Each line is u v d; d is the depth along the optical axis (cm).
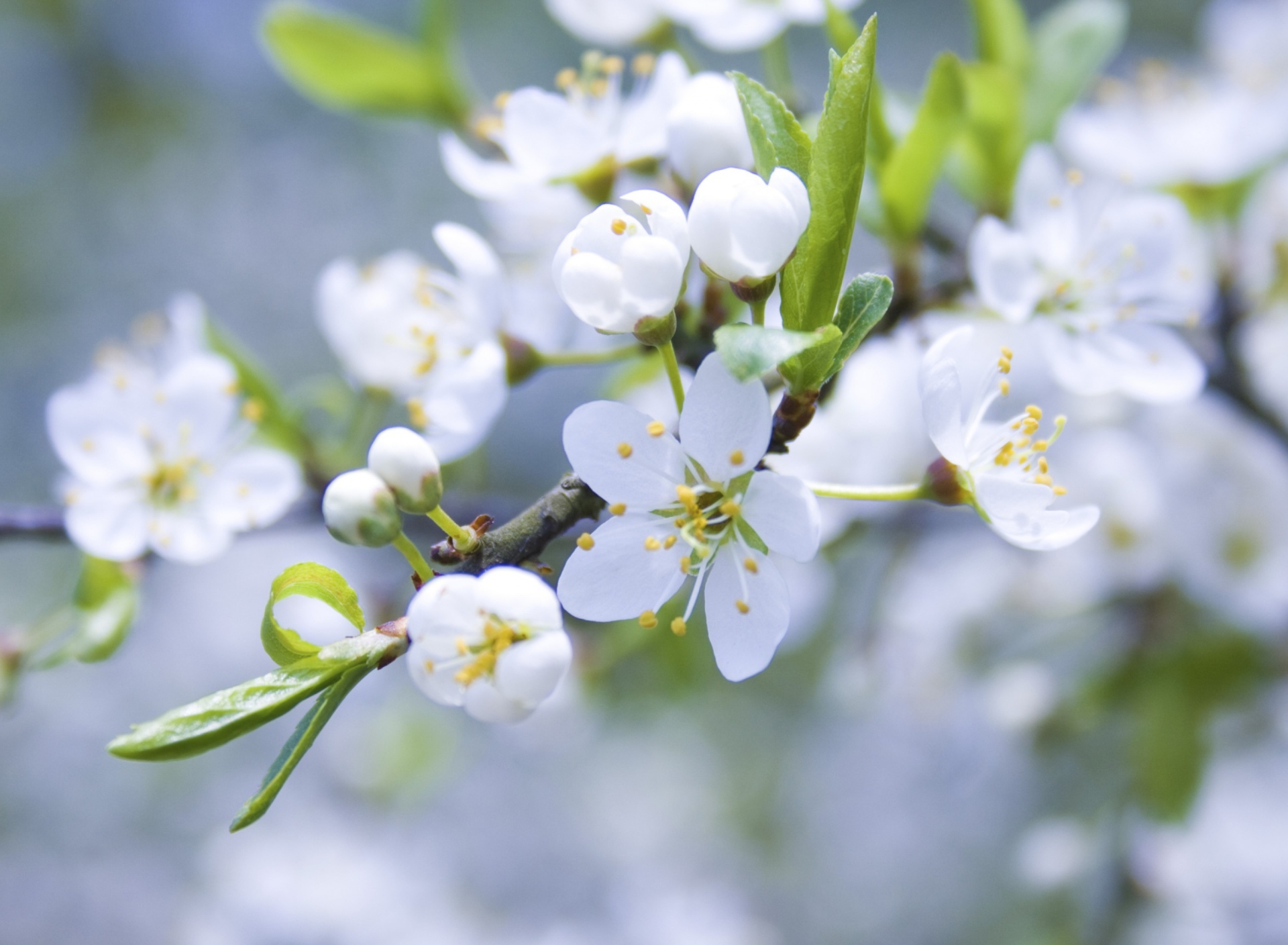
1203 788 45
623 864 81
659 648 44
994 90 37
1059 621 49
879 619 49
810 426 39
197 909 66
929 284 38
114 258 101
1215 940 48
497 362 35
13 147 102
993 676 50
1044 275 36
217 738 32
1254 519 42
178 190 103
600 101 37
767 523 32
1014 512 33
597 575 32
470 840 79
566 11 39
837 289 32
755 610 32
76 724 81
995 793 75
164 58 105
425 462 32
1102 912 48
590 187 36
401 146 102
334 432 41
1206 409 42
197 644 79
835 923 83
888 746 78
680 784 87
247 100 105
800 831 87
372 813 68
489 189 36
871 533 46
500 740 84
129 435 38
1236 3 49
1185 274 37
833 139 32
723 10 38
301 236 101
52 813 81
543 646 32
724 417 32
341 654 32
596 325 32
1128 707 46
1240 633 43
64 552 86
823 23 38
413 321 38
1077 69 39
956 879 81
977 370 35
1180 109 40
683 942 70
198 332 39
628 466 32
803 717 86
